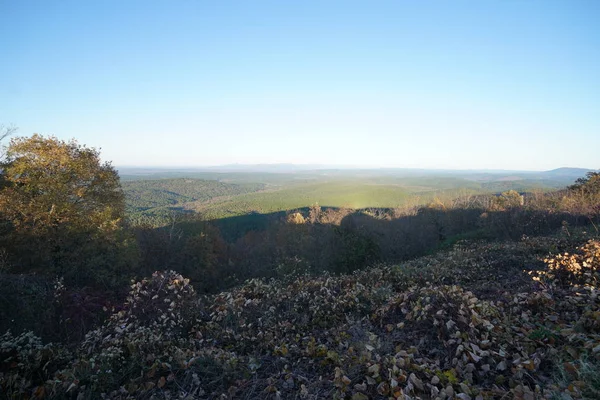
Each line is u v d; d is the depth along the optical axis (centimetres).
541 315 469
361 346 454
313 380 408
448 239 2350
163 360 471
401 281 814
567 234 1148
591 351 346
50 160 1470
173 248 2170
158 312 648
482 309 462
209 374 432
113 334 586
